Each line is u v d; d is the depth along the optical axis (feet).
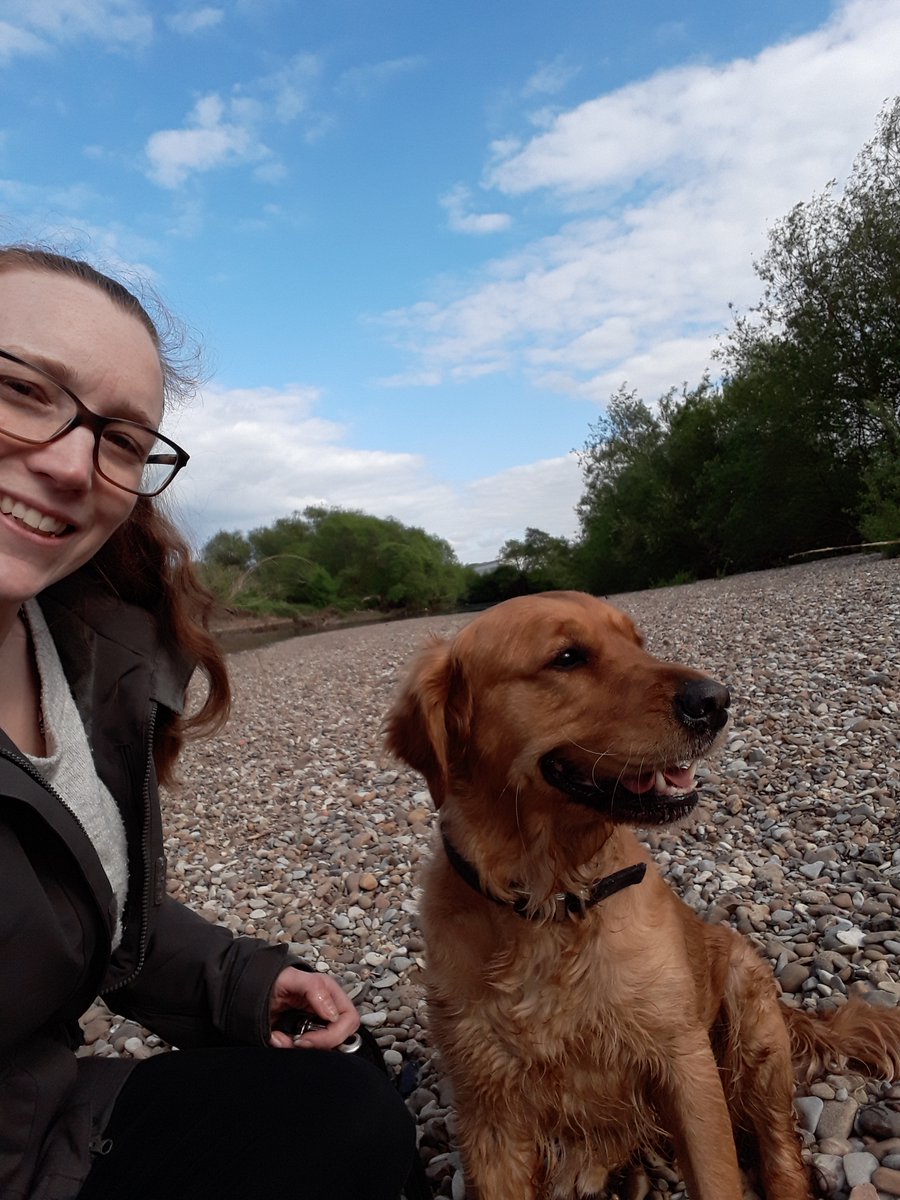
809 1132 2.34
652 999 2.14
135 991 2.12
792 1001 2.95
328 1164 1.57
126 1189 1.53
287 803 6.89
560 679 2.35
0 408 1.50
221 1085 1.72
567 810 2.28
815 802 4.66
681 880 4.05
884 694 6.32
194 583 2.09
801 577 17.51
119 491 1.67
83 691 1.86
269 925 4.48
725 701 2.28
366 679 13.96
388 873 4.91
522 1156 2.30
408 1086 2.83
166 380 2.11
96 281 1.66
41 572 1.58
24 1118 1.57
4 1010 1.44
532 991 2.19
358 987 3.59
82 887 1.58
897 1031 2.47
